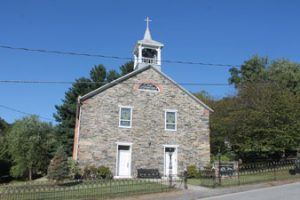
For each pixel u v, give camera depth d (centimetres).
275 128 3453
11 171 4919
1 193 2083
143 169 3353
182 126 3606
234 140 3891
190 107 3681
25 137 4991
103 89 3431
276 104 3572
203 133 3659
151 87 3594
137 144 3428
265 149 3559
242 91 4288
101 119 3369
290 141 3403
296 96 3869
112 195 2164
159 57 3841
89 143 3284
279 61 6250
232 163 3078
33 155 4944
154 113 3547
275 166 3078
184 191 2342
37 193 2212
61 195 2152
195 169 3400
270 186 2506
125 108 3466
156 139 3494
